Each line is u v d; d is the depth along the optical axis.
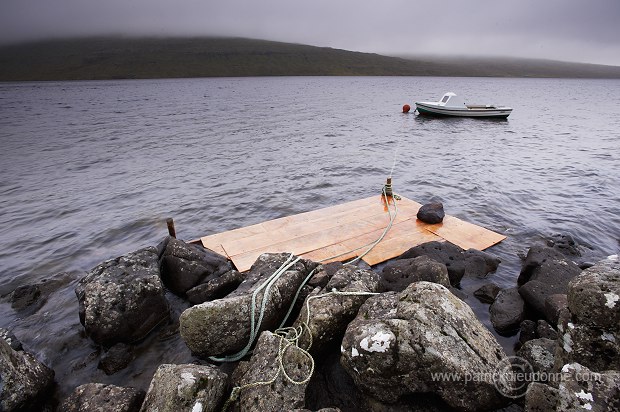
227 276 9.40
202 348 7.20
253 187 19.83
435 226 12.82
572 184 19.69
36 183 21.36
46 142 33.31
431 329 5.74
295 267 8.76
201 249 10.59
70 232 14.88
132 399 6.14
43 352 8.26
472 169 22.94
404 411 5.89
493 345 6.24
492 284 9.75
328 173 22.41
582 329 5.35
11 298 10.27
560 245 12.45
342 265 9.46
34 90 115.38
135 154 28.33
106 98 84.00
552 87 161.38
